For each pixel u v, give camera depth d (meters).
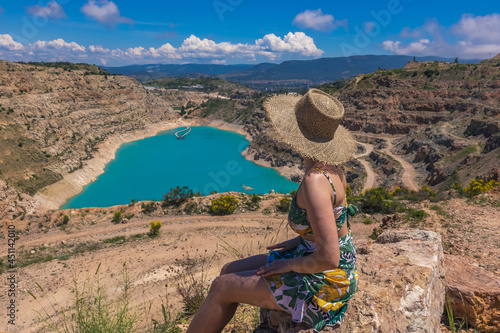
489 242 7.52
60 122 153.88
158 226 32.81
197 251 25.08
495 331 3.87
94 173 135.62
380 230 12.19
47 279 21.75
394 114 138.38
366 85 167.62
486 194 11.98
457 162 76.88
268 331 2.93
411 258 3.57
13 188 95.44
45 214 39.00
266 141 158.88
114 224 36.94
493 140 74.38
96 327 3.32
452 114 127.12
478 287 4.04
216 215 37.41
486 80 141.38
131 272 21.75
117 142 191.88
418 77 160.12
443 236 8.35
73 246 30.92
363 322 2.41
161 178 133.50
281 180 124.69
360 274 3.27
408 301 2.81
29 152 117.31
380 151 112.38
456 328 4.04
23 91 154.00
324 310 2.29
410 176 86.06
